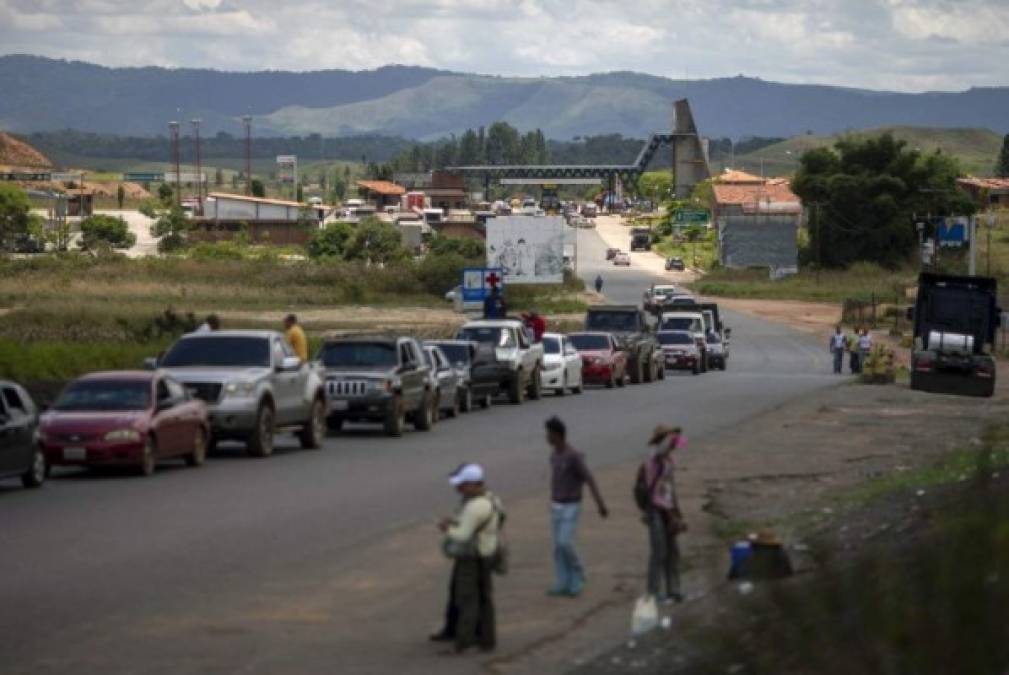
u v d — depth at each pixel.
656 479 26.61
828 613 16.31
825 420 68.31
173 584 29.20
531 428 64.81
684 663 21.36
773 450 54.47
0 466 41.47
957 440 57.91
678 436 26.83
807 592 16.88
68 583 29.14
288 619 26.27
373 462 51.06
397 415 60.12
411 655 23.62
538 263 152.88
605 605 27.77
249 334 54.66
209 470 48.56
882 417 70.12
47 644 24.09
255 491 43.09
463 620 23.84
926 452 53.25
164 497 41.72
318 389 56.78
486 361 76.94
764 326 191.12
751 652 17.06
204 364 53.47
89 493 42.50
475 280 112.50
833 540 30.98
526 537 35.38
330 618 26.34
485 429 64.44
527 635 25.22
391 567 31.20
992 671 14.62
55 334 104.00
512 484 44.62
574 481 28.58
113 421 46.00
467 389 73.88
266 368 53.50
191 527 36.22
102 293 187.00
